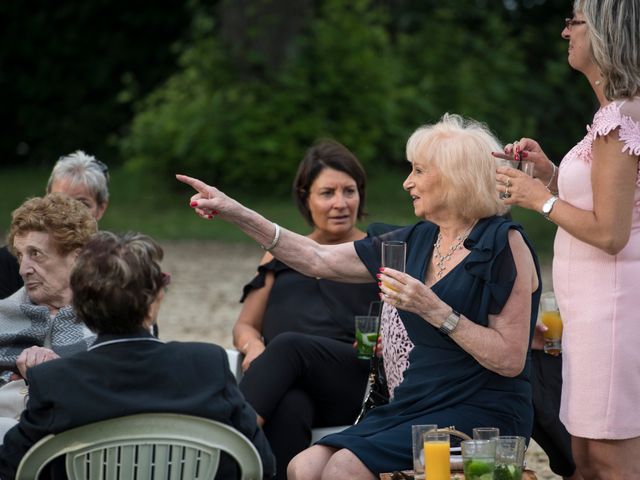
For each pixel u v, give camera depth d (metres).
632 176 3.74
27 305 4.15
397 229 4.68
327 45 20.28
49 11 26.28
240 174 19.66
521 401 4.15
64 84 26.41
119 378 3.22
